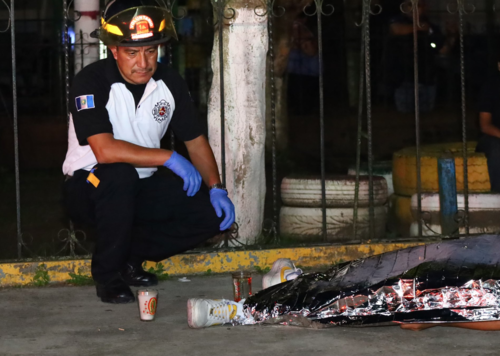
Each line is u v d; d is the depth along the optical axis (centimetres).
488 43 4703
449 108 4812
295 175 2089
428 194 1984
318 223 2005
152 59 1418
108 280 1483
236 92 1869
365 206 2009
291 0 3662
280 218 2064
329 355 1154
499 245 1296
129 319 1369
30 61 4422
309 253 1748
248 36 1862
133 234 1530
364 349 1181
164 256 1548
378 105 4872
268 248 1741
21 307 1461
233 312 1320
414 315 1223
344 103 5106
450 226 1884
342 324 1259
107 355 1170
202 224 1495
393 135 4581
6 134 3747
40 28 4672
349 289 1275
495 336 1241
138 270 1612
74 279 1638
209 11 4447
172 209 1492
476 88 4834
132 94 1448
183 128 1534
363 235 2005
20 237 1673
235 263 1727
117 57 1419
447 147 2269
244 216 1888
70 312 1419
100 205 1424
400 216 2133
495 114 2111
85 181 1476
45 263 1636
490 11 4619
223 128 1762
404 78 4728
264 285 1469
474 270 1238
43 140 3775
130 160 1404
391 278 1259
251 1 1855
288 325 1305
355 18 4809
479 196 1955
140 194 1492
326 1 4991
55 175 3550
